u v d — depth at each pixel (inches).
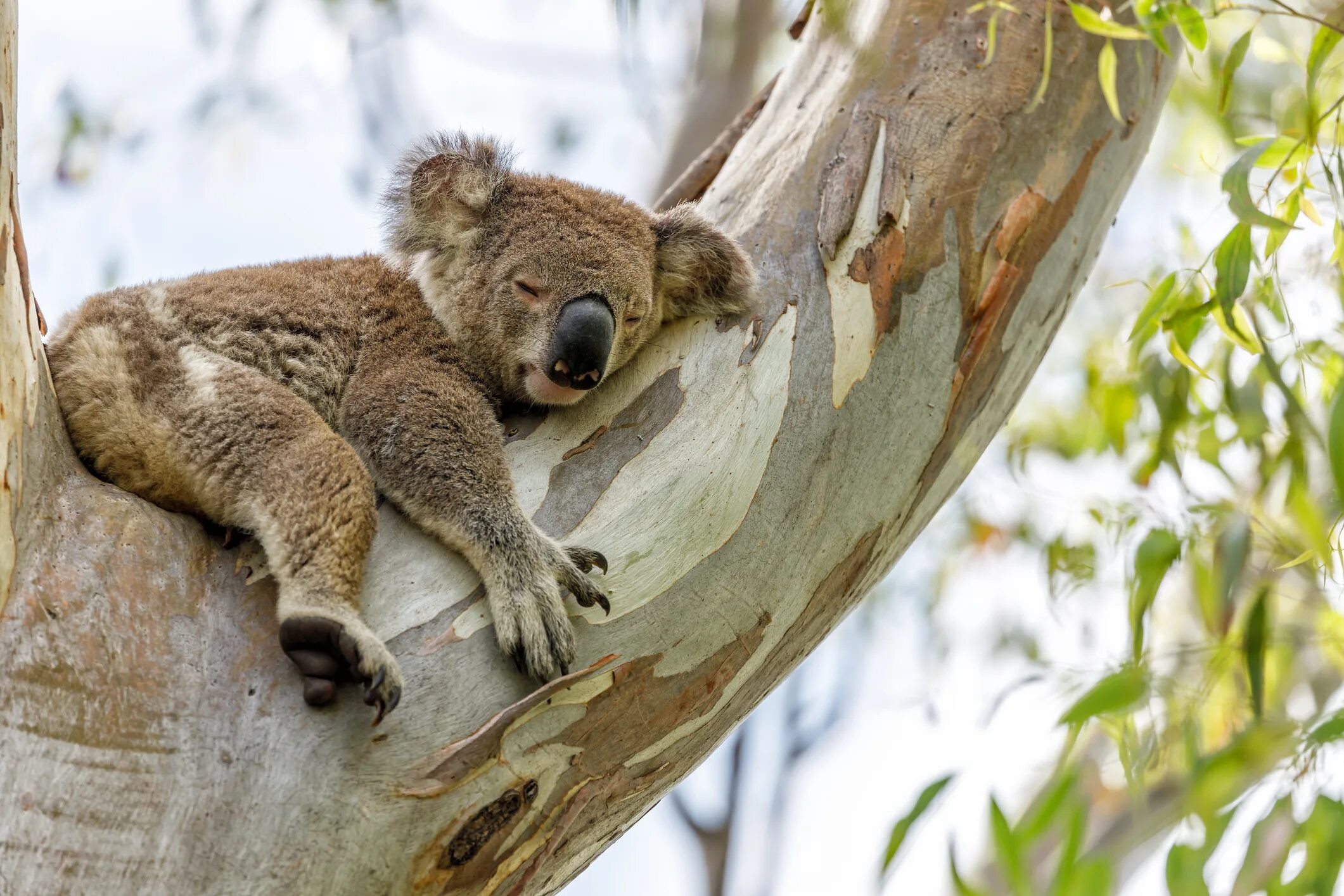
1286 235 284.0
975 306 269.4
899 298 263.0
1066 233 286.7
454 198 307.6
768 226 274.1
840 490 248.2
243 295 288.5
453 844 191.8
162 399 253.6
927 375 262.2
